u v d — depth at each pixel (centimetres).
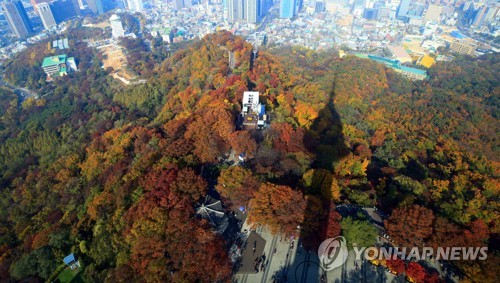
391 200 11806
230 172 11219
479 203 11950
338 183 12244
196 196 10400
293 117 18000
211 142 13025
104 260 10038
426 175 15300
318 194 11331
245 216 10900
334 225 9650
